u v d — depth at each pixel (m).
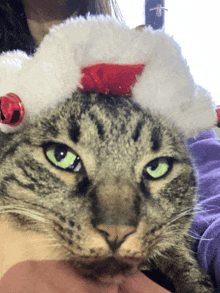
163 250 0.14
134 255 0.11
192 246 0.15
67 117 0.11
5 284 0.10
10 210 0.11
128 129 0.11
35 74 0.10
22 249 0.11
